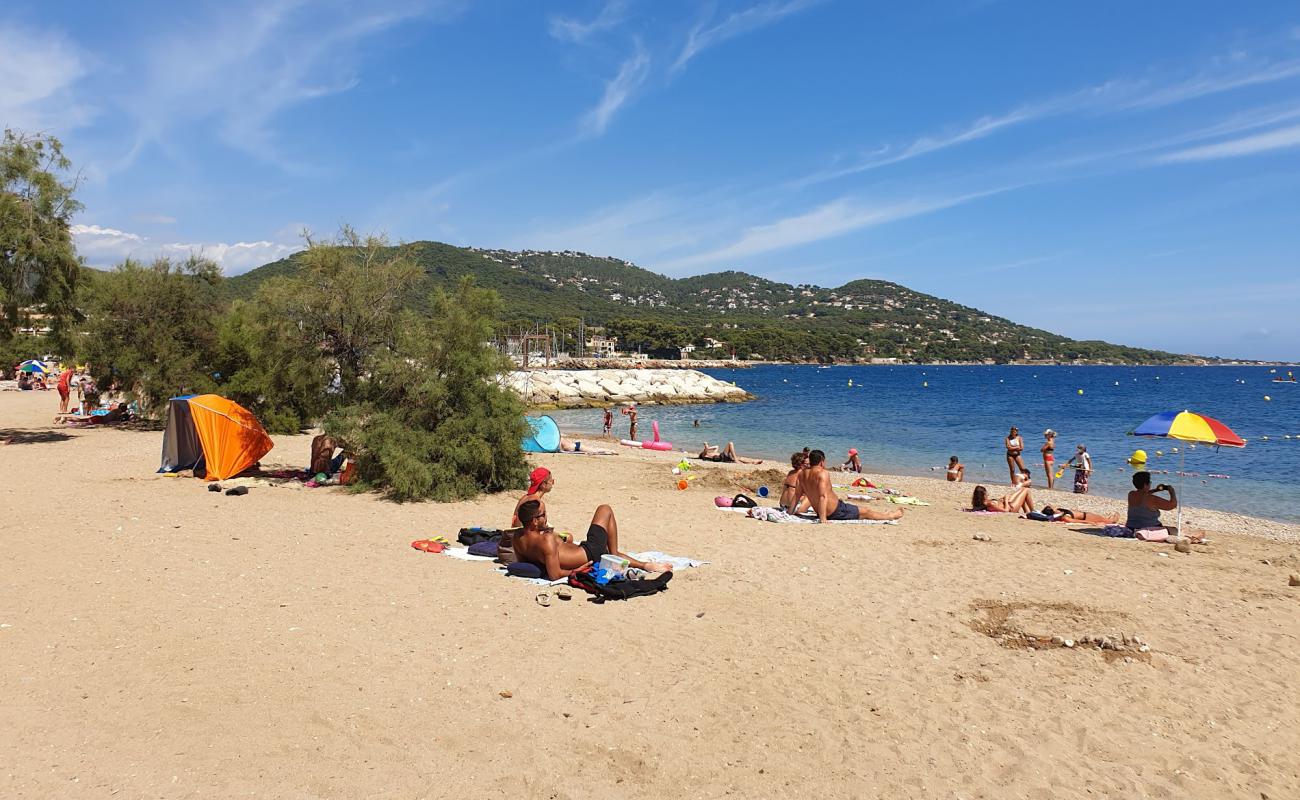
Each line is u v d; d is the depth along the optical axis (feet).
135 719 15.10
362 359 50.70
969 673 18.74
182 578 25.20
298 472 48.93
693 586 25.90
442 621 21.59
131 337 76.02
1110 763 14.65
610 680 17.89
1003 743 15.33
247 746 14.25
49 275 60.64
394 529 34.19
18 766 13.14
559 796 13.14
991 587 26.53
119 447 61.41
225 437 47.01
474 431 44.24
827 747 15.06
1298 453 84.64
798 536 35.06
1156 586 26.94
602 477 56.08
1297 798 13.58
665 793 13.34
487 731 15.30
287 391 55.93
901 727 15.93
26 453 57.06
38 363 155.74
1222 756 14.93
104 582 24.41
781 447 94.84
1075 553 32.53
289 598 23.38
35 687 16.35
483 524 35.96
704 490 50.67
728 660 19.30
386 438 42.47
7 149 60.23
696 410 164.76
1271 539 40.68
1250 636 21.61
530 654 19.31
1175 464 77.41
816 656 19.71
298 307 50.06
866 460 82.99
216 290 81.05
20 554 27.63
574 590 24.80
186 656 18.47
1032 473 73.31
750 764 14.37
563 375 196.44
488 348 46.11
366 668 18.16
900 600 24.76
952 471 64.03
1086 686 18.08
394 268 52.21
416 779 13.47
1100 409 168.55
